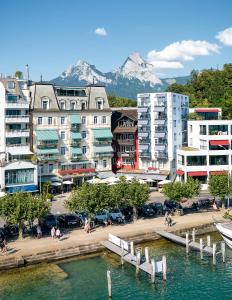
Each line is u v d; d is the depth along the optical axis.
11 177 96.50
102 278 56.16
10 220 65.19
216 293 51.78
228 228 68.06
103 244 65.25
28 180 98.69
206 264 60.75
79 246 64.25
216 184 86.50
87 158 115.94
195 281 55.16
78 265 60.59
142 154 120.81
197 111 125.88
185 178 110.69
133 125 122.69
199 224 76.62
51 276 56.59
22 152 101.75
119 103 182.50
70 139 112.38
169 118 116.62
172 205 87.56
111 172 118.50
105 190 73.44
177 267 59.72
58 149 110.31
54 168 109.50
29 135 105.81
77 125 112.69
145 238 70.38
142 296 51.16
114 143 124.44
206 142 111.56
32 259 60.50
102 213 79.38
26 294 51.44
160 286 53.81
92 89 118.50
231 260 62.28
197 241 71.19
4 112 100.44
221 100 158.88
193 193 83.06
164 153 117.00
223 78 179.38
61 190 108.56
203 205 90.69
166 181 106.62
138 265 56.69
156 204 87.19
